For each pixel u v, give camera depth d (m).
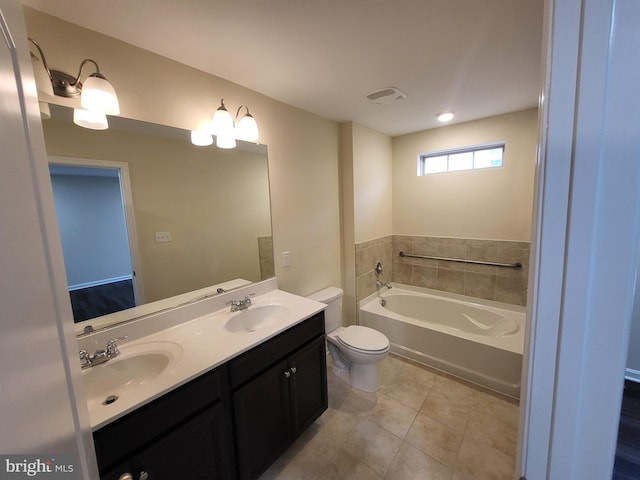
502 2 1.10
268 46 1.37
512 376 2.02
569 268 0.39
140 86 1.37
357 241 2.79
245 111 1.81
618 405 0.39
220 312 1.72
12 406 0.31
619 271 0.36
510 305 2.65
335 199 2.67
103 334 1.27
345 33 1.28
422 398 2.02
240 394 1.26
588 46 0.34
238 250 1.87
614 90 0.34
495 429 1.73
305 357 1.64
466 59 1.52
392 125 2.74
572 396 0.41
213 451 1.18
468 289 2.88
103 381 1.15
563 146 0.37
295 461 1.54
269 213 2.05
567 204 0.38
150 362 1.26
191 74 1.55
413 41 1.35
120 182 1.35
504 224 2.61
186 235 1.61
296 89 1.86
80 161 1.22
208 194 1.69
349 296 2.87
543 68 0.40
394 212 3.32
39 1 1.02
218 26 1.21
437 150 2.89
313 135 2.37
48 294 0.47
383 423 1.80
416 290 3.25
